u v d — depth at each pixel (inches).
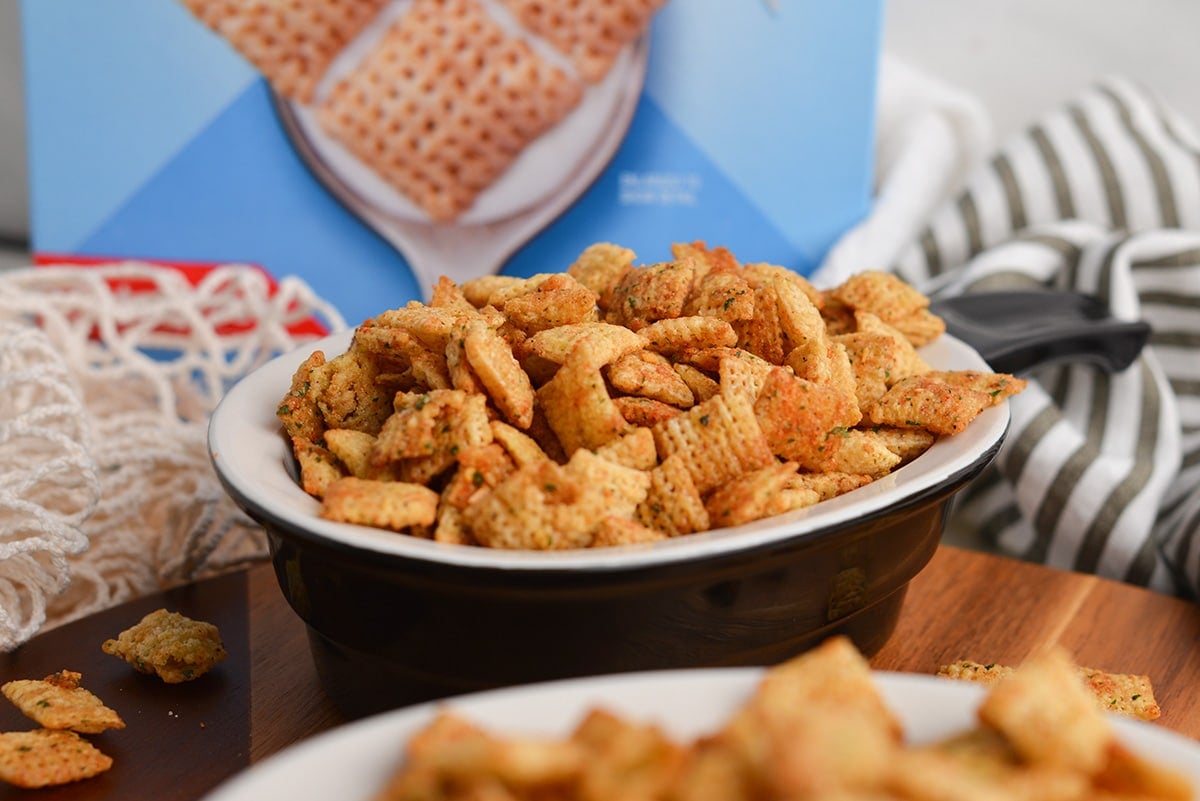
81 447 11.1
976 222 16.1
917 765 7.0
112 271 14.4
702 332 10.3
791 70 15.6
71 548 10.8
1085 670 10.6
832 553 9.4
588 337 9.9
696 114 15.6
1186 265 14.9
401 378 10.4
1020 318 13.4
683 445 9.6
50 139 15.8
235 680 10.7
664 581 8.8
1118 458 14.0
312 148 15.7
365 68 15.3
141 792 9.6
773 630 9.4
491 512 9.1
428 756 7.3
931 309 13.5
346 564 9.0
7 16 17.5
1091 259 15.2
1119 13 18.0
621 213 15.9
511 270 16.0
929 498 9.5
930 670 10.9
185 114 15.7
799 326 10.4
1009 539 14.5
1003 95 18.9
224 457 9.8
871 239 16.2
